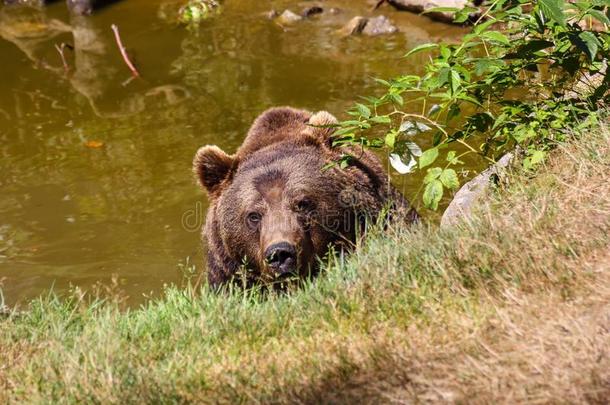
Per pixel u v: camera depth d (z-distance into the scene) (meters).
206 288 11.80
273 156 12.30
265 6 26.20
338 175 12.13
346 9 25.48
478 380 7.08
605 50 11.39
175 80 21.58
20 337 9.75
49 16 26.58
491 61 10.73
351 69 21.33
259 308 9.70
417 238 9.94
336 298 9.08
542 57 11.37
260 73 21.53
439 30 23.39
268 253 11.24
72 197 17.14
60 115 20.16
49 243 15.82
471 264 8.88
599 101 12.01
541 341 7.29
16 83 21.94
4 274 14.89
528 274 8.41
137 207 16.67
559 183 10.34
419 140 17.56
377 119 11.32
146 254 15.41
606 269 8.16
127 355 8.84
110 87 21.44
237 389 7.85
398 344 7.95
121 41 24.27
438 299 8.49
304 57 22.30
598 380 6.68
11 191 17.36
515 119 11.81
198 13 25.59
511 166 11.57
